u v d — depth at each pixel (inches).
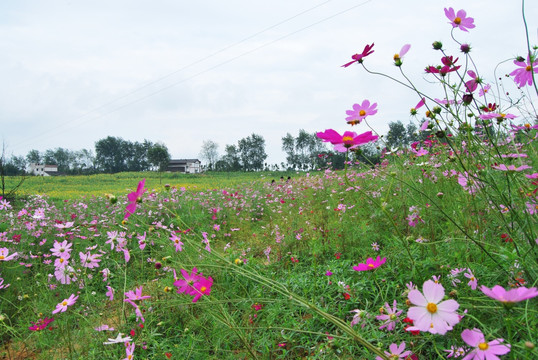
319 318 71.1
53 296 106.3
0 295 111.3
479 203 78.1
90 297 102.6
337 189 203.8
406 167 123.0
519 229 56.0
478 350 30.6
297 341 70.4
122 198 240.4
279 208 224.1
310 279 91.3
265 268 107.4
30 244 163.8
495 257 61.4
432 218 90.0
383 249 93.0
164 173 1705.2
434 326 31.0
